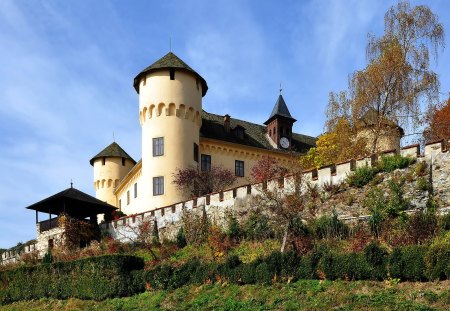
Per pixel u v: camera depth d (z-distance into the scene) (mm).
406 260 23000
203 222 37375
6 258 55406
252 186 35625
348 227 29484
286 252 27031
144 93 51250
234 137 55969
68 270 35406
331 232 29438
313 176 32844
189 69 51000
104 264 33469
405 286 22609
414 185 28453
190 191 47125
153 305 28734
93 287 33469
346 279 24406
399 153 30078
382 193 29391
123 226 45031
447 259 22078
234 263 28719
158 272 31406
